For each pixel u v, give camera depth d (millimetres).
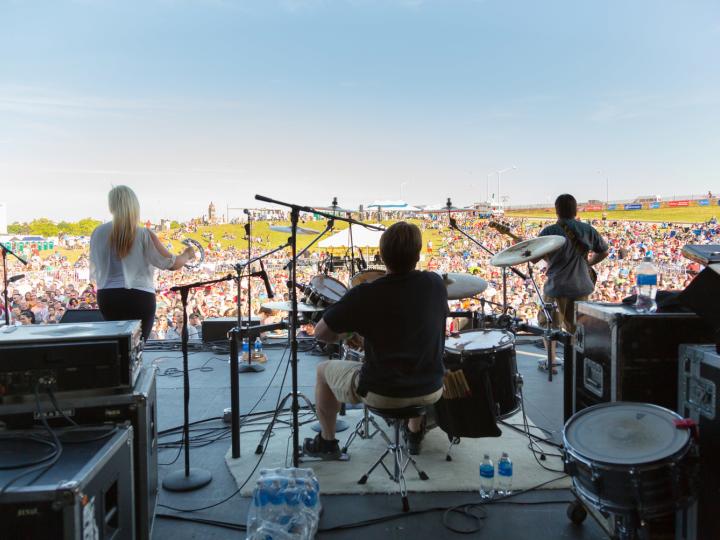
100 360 2227
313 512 2604
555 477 3262
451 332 3637
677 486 1969
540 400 4867
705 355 2203
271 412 4652
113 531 2020
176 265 3744
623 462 1950
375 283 2707
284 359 6801
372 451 3697
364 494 3084
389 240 2721
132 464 2209
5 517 1624
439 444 3809
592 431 2242
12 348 2148
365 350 2820
